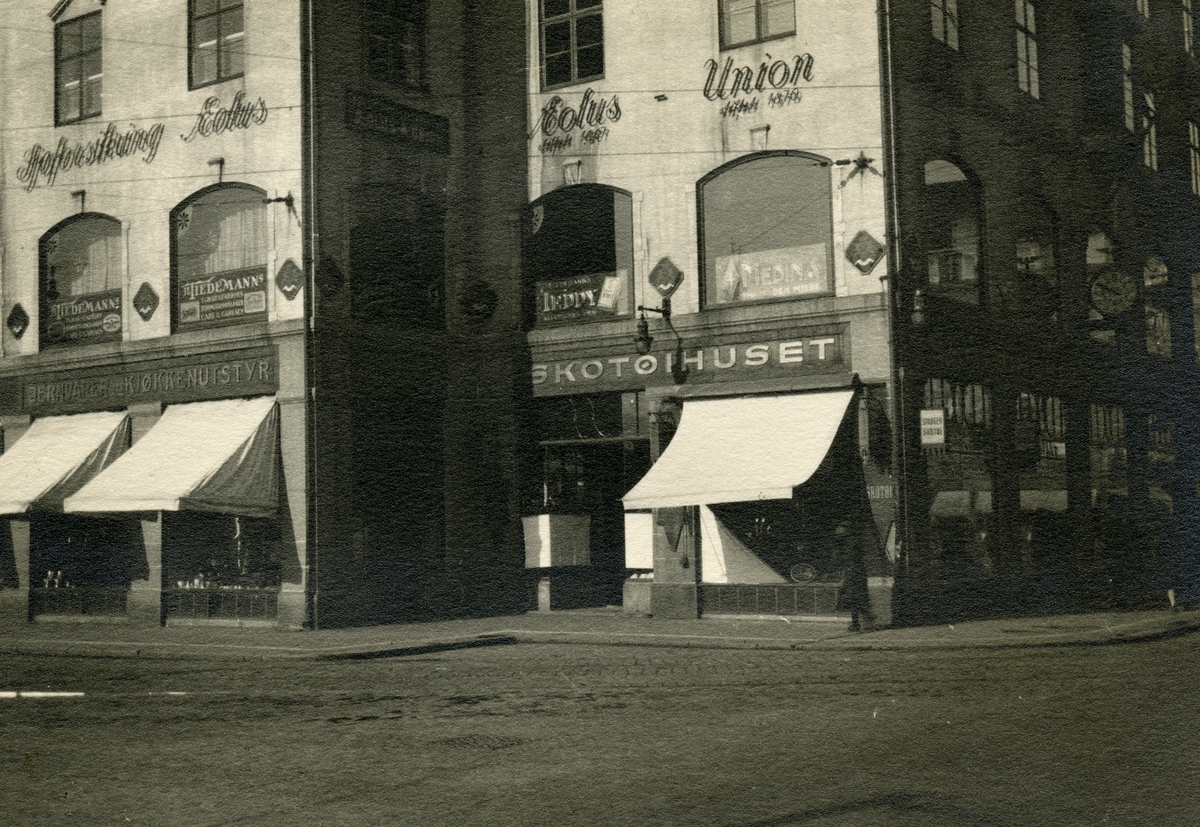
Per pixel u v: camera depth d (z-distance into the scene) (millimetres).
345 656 15703
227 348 20438
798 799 6902
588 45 21641
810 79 19453
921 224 19312
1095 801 6629
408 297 21281
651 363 20625
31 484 21188
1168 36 26344
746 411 19266
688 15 20656
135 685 12945
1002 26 21719
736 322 19797
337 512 19703
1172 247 25312
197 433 20203
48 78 23047
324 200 19953
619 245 21281
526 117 22031
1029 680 11781
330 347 19859
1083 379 22906
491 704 11000
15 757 8680
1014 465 20891
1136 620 18109
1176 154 26125
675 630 17875
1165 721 9000
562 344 21484
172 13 21453
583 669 13789
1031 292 21984
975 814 6441
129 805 7195
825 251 19266
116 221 22094
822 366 19094
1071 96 23469
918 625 18203
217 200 20875
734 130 20078
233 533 20250
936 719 9508
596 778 7641
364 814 6844
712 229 20312
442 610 21016
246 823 6711
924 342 19094
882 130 18750
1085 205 23547
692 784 7387
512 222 21969
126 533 21188
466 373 21875
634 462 21047
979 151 20750
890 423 18406
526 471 21812
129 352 21547
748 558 19250
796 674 12859
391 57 21297
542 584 21469
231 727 9906
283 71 20078
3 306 23438
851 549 18500
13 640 18344
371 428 20484
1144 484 23703
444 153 21953
